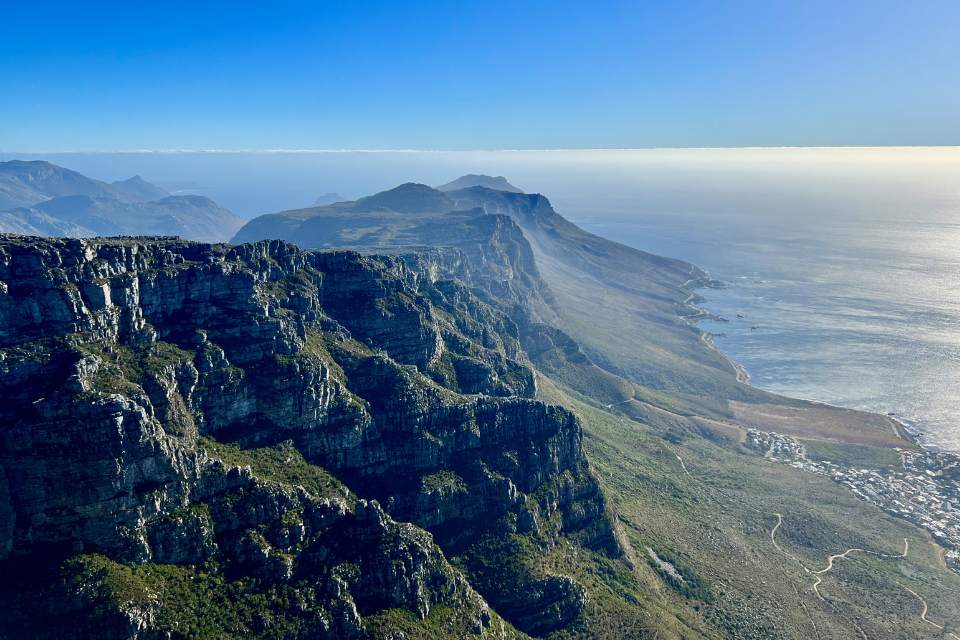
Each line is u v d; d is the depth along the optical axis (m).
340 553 152.25
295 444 177.12
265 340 179.75
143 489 133.75
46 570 123.75
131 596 124.56
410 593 151.88
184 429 152.88
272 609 138.25
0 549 123.12
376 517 157.88
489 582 180.50
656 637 178.88
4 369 133.38
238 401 169.12
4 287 141.25
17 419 128.00
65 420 127.56
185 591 133.75
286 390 176.00
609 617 182.12
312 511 155.38
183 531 137.75
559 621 177.00
